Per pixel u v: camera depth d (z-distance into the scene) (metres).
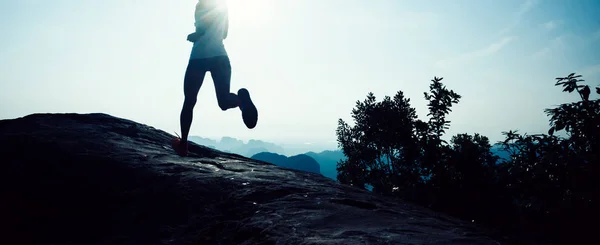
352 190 2.77
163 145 4.31
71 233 2.18
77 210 2.43
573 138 3.83
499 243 1.53
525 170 4.07
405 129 9.20
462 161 6.73
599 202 3.36
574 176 3.50
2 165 2.85
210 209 2.22
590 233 3.22
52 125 4.10
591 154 3.56
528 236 1.83
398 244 1.37
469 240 1.48
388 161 10.12
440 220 1.99
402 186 8.29
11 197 2.51
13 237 2.16
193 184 2.62
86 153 3.20
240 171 3.18
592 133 3.56
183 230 2.02
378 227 1.65
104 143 3.63
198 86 3.14
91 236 2.13
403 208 2.28
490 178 6.23
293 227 1.70
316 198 2.26
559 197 3.62
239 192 2.42
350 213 1.92
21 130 3.70
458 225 1.85
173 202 2.38
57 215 2.38
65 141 3.43
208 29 3.04
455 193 6.73
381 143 10.14
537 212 3.75
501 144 4.46
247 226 1.82
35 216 2.37
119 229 2.16
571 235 3.20
